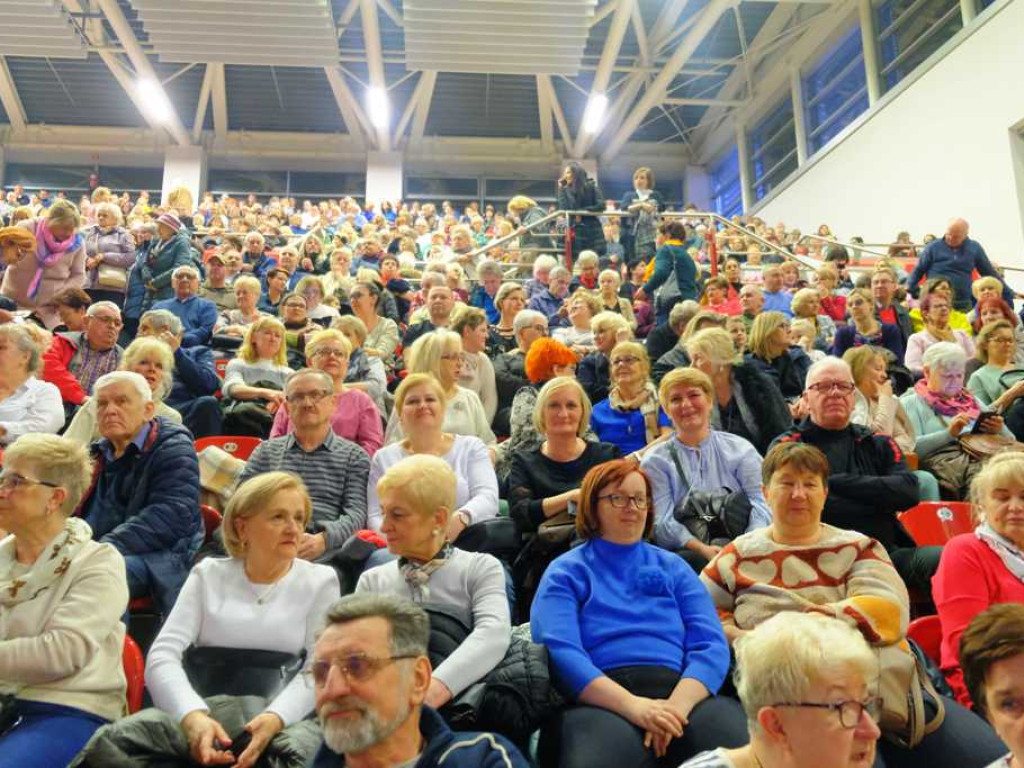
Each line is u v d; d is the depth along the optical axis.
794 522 2.38
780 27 16.25
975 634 1.53
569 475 3.10
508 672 2.01
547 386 3.22
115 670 2.03
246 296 6.00
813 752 1.36
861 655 1.41
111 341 4.44
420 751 1.65
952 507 3.23
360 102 18.00
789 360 4.50
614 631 2.15
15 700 1.92
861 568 2.30
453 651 2.09
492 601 2.19
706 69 17.45
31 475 2.05
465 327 4.62
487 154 19.75
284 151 19.42
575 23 13.27
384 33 15.42
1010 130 10.78
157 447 2.77
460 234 9.20
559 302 7.22
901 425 3.85
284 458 3.10
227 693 2.05
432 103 18.52
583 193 8.92
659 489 3.04
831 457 3.04
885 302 6.02
